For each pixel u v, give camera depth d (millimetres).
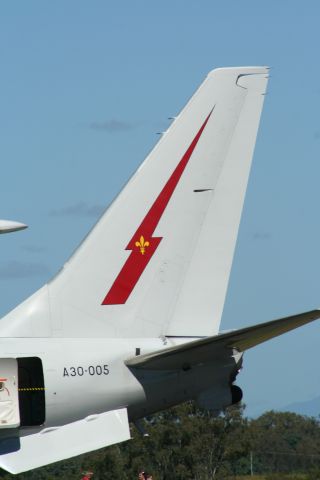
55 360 55094
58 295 56906
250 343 54312
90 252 57656
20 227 49750
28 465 53625
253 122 59906
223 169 59344
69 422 55031
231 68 60031
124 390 55844
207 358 55906
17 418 53281
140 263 58000
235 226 59125
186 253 58531
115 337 57156
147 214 58375
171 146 59062
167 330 57938
